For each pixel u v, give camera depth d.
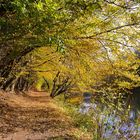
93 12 7.62
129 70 10.93
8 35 7.03
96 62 10.01
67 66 11.73
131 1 7.73
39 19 6.36
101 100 11.91
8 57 10.73
